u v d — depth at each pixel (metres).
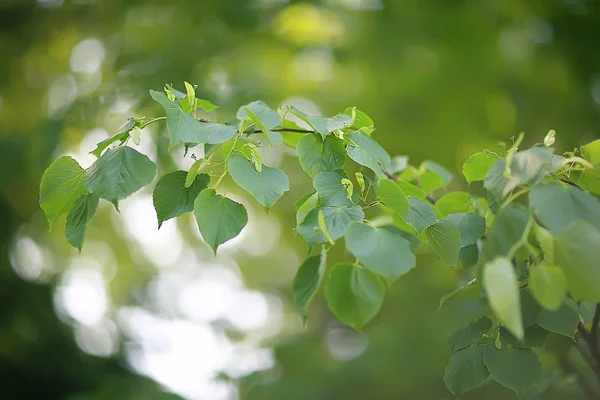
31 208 5.60
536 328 1.43
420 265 4.87
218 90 4.38
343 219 1.22
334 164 1.38
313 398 4.62
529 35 4.91
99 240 6.42
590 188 1.25
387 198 1.28
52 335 6.22
